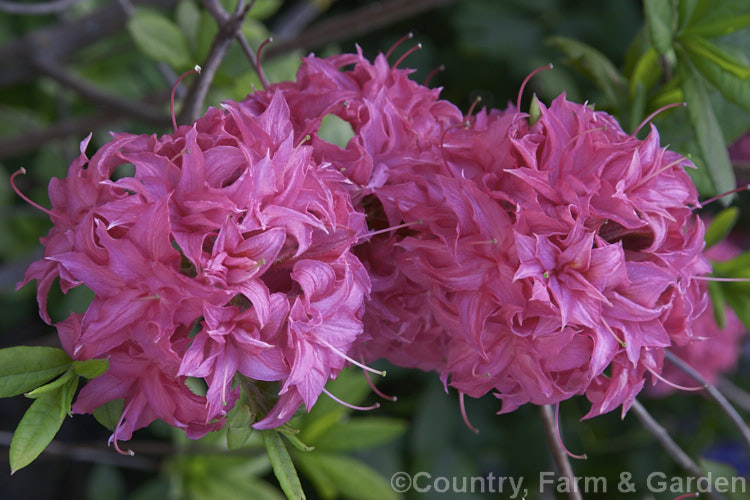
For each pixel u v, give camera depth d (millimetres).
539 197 520
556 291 511
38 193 914
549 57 979
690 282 538
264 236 500
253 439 755
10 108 923
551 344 521
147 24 639
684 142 619
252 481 780
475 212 518
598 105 636
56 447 695
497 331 527
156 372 512
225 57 641
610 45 987
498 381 539
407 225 528
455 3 1023
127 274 499
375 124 537
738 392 899
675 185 532
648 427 614
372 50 1043
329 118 618
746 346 1029
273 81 713
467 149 529
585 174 521
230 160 505
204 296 496
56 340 875
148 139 519
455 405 975
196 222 500
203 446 765
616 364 530
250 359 505
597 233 526
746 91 582
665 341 522
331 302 509
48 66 706
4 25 906
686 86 590
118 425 515
